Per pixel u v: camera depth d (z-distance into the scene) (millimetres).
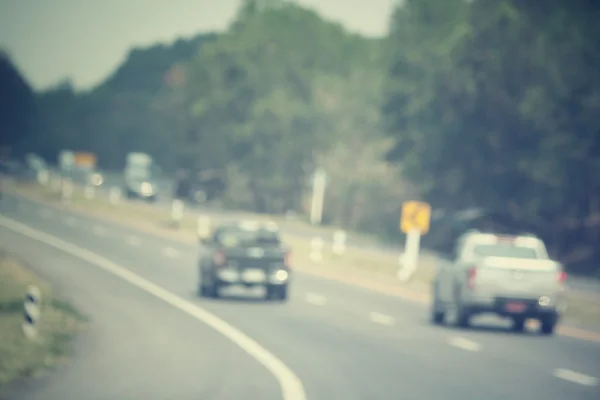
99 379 29094
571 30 120750
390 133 153500
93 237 108125
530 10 127500
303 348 38750
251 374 31016
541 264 49000
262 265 60219
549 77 118625
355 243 131500
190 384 28391
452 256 52125
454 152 132625
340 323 49688
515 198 128625
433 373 32500
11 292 55562
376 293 71000
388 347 40156
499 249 50531
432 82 135750
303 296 65438
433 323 52312
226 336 42219
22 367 30781
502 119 126625
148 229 130750
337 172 166750
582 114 115812
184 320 48281
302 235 142625
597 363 37156
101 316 48562
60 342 37906
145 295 60406
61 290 60156
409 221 81500
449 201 136750
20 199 168500
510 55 125062
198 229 133125
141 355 35188
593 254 120438
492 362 36219
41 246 92438
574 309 63062
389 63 160750
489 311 48969
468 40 129750
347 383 29438
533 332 50594
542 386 30172
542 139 121250
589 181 117938
